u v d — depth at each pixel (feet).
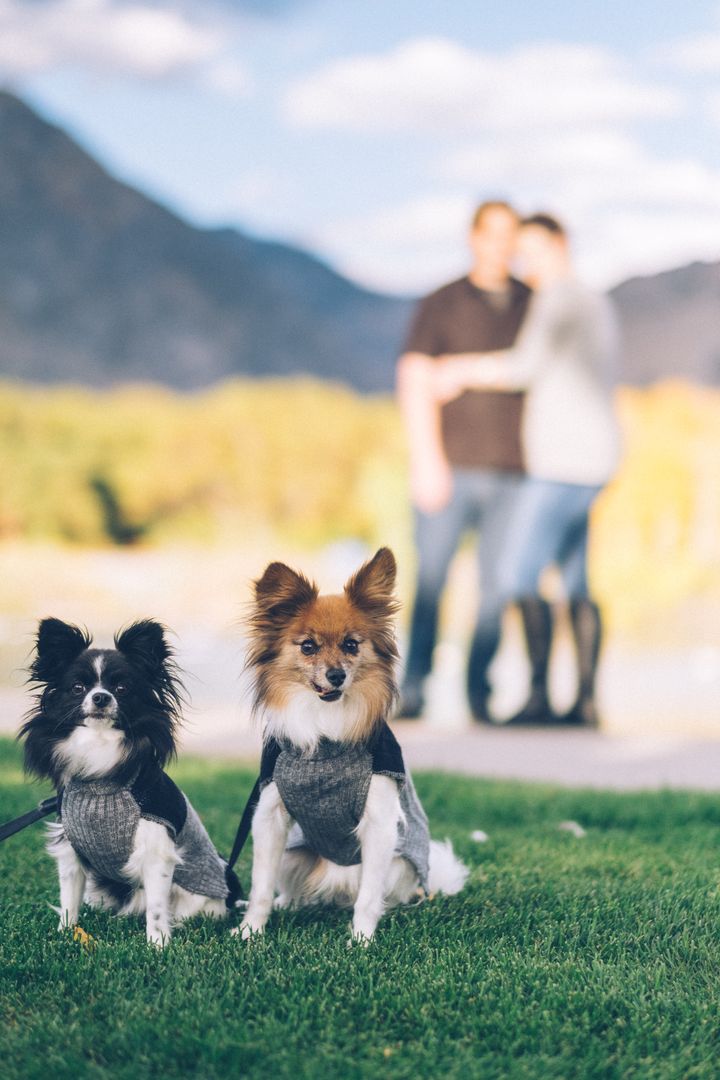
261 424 134.21
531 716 41.50
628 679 57.72
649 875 19.79
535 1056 12.28
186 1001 13.23
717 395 80.02
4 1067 11.78
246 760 32.22
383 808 15.85
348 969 14.35
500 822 25.23
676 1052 12.48
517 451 41.04
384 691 16.08
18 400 130.11
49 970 14.17
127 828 15.15
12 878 18.80
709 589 72.49
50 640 15.65
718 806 26.16
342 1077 11.67
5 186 360.89
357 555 105.29
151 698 15.64
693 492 73.87
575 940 15.90
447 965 14.62
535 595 40.78
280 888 17.69
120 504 123.75
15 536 118.73
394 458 80.84
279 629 16.28
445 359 41.16
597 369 38.91
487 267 41.01
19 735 15.92
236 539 123.95
